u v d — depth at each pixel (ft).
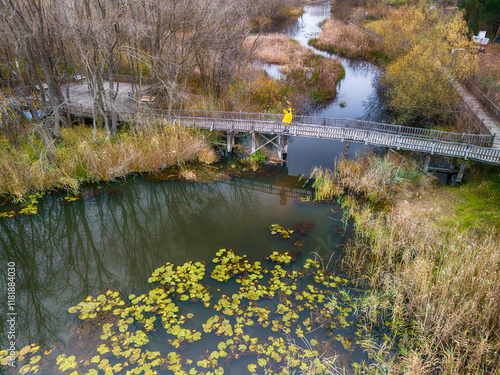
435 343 28.32
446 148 50.31
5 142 52.29
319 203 50.96
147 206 54.08
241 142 69.05
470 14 99.91
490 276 29.76
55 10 52.95
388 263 36.68
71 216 49.57
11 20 49.03
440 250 36.58
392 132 61.05
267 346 28.09
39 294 36.19
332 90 94.53
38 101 57.88
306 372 26.02
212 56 75.36
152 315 31.37
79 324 30.73
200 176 57.52
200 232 45.78
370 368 26.53
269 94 81.25
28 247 45.19
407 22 88.89
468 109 64.44
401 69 73.20
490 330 27.55
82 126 64.18
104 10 54.80
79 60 64.03
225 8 67.82
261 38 125.80
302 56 114.52
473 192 48.08
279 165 61.93
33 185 51.11
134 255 42.32
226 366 26.37
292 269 37.55
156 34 63.52
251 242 42.75
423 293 30.50
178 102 71.51
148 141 59.26
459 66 65.26
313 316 31.35
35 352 28.04
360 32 133.59
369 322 30.96
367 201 49.78
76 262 41.98
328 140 72.33
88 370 25.94
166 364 26.43
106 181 54.70
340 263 38.52
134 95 68.08
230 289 34.50
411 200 48.49
